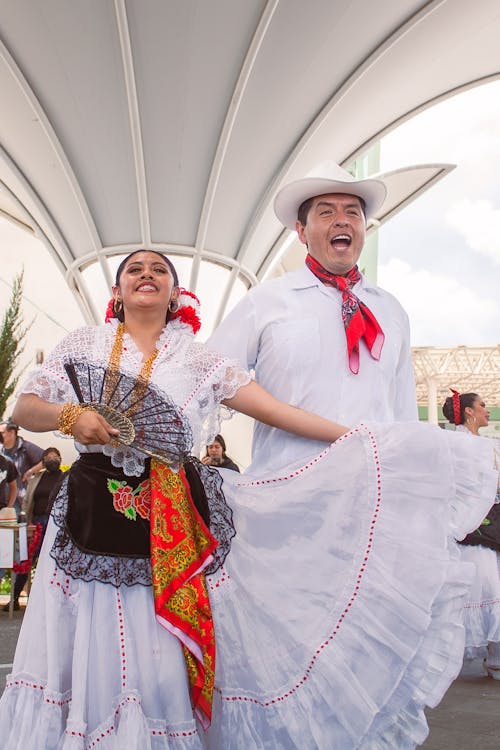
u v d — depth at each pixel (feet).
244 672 10.27
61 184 51.49
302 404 12.17
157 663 9.73
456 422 22.98
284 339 12.28
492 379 98.78
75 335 11.06
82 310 56.65
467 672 21.26
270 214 53.26
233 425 56.85
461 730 14.57
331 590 10.50
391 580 10.34
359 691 10.01
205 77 45.88
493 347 87.66
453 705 16.85
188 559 10.16
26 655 9.72
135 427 10.03
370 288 13.04
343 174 13.08
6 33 44.01
